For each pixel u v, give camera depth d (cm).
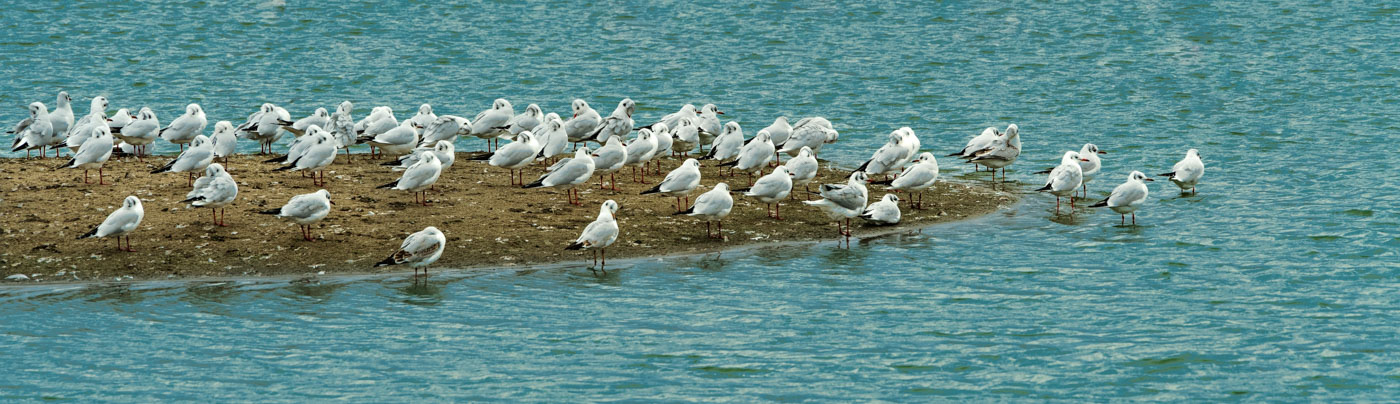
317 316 2536
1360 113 5025
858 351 2384
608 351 2380
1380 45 6662
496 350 2377
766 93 5762
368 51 6756
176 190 3341
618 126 4044
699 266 2894
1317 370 2281
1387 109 5091
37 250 2855
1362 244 3075
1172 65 6269
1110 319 2552
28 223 3022
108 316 2509
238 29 7312
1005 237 3183
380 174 3625
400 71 6269
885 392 2202
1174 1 8081
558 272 2830
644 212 3284
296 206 2898
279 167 3681
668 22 7644
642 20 7706
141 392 2166
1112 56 6531
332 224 3083
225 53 6656
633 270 2853
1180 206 3534
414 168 3231
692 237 3106
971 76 6069
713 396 2180
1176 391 2198
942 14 7819
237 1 8169
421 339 2425
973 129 4900
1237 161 4188
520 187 3503
